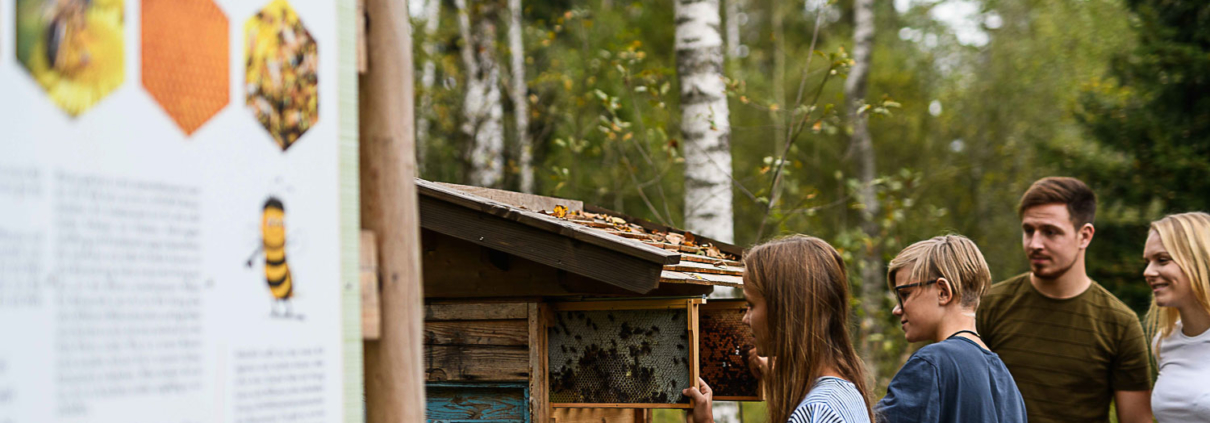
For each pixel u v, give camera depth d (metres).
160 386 0.88
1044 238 3.06
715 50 5.19
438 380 2.64
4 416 0.74
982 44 17.02
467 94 8.69
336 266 1.15
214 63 0.98
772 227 9.90
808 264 2.06
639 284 2.12
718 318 2.88
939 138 16.44
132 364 0.85
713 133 5.13
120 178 0.86
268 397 1.02
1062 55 14.29
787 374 2.01
